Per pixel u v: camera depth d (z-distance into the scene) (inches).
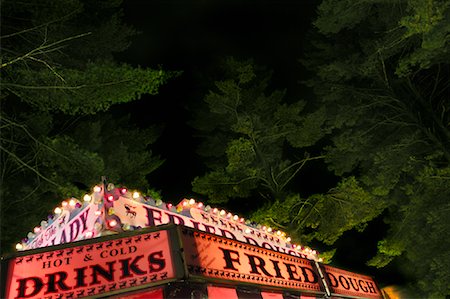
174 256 187.6
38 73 454.9
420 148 663.1
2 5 502.6
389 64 688.4
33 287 176.1
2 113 507.8
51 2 500.7
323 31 622.5
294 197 652.7
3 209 503.2
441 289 551.2
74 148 475.2
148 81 486.9
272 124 756.0
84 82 462.9
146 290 184.7
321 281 291.6
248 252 234.5
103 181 218.1
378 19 661.3
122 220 214.1
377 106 711.7
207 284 205.8
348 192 650.2
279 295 267.7
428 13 418.3
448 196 590.6
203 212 264.5
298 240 667.4
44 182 493.4
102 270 182.2
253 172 698.2
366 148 688.4
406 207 613.3
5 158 532.1
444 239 604.1
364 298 342.6
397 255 747.4
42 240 249.4
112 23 641.0
